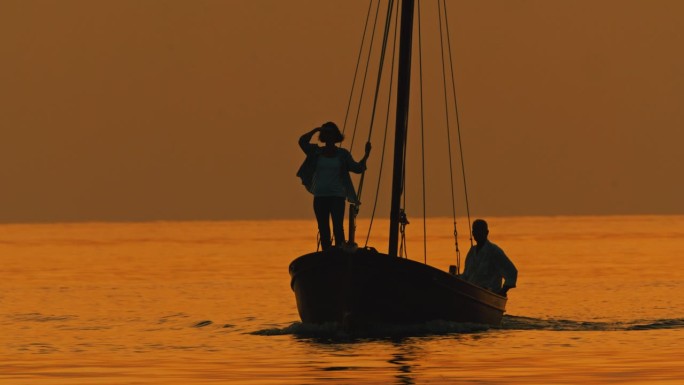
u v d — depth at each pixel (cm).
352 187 10881
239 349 10306
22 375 8788
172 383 8350
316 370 8900
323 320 11169
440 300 11006
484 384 8175
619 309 14738
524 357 9575
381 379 8431
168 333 11850
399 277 10731
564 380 8356
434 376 8569
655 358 9512
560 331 11612
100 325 12719
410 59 11481
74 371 8988
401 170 11438
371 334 10994
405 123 11450
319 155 10881
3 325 12738
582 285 19462
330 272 10788
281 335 11406
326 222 10875
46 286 19400
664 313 14112
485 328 11688
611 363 9225
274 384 8250
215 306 15188
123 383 8362
